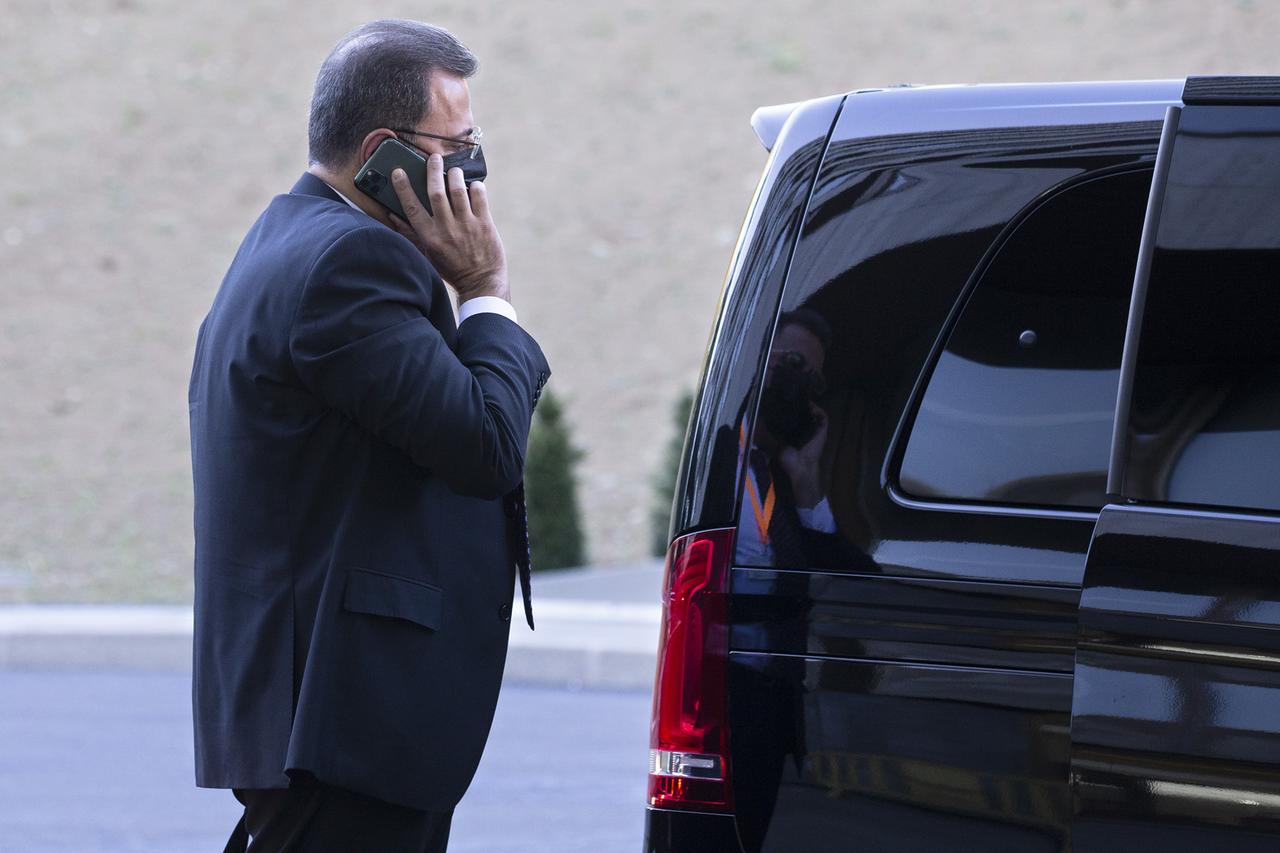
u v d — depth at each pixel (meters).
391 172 11.23
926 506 9.30
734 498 9.63
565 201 84.50
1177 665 8.59
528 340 11.44
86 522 56.78
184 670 36.53
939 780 9.10
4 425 66.62
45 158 89.56
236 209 85.19
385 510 10.69
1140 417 8.90
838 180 9.94
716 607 9.56
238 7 103.81
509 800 24.83
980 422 9.36
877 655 9.25
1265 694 8.43
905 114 10.00
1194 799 8.54
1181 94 9.62
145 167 88.69
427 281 10.84
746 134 88.62
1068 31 92.25
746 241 10.12
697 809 9.52
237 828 11.71
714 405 9.86
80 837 22.64
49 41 101.44
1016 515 9.15
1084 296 9.43
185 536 55.47
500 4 102.75
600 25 99.75
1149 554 8.69
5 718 30.83
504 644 11.34
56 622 37.91
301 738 10.32
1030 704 8.96
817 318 9.72
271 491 10.66
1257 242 8.95
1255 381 8.82
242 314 10.79
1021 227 9.59
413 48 11.34
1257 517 8.60
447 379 10.47
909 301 9.62
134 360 72.38
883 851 9.19
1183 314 8.95
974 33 93.88
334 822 10.76
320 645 10.45
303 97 94.50
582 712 31.91
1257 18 89.75
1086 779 8.74
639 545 54.41
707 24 98.75
